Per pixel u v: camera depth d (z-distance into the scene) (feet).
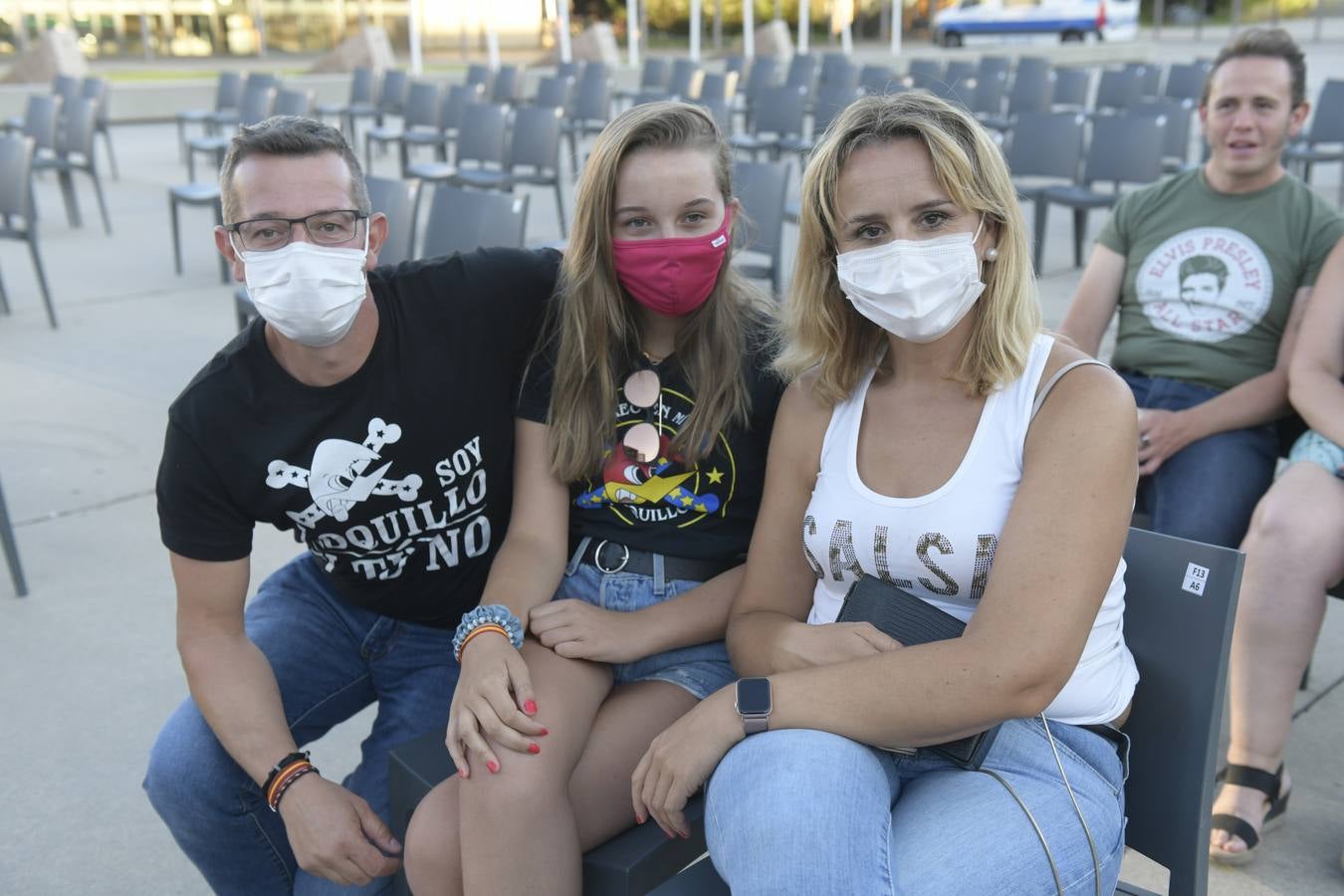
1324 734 8.11
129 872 7.04
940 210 4.74
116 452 14.01
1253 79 8.02
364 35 61.05
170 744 5.68
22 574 10.52
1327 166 34.14
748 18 56.75
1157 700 4.91
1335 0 112.78
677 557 5.78
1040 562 4.40
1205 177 8.65
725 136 5.73
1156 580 4.92
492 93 40.57
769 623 5.17
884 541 4.88
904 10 101.81
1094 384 4.62
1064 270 22.72
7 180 18.93
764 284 19.42
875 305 4.81
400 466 5.65
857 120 4.89
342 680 6.41
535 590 5.58
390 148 41.42
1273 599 6.75
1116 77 34.12
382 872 5.18
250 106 34.09
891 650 4.56
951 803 4.43
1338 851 6.93
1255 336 8.36
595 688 5.27
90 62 78.13
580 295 5.56
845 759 4.29
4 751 8.24
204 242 26.78
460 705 4.90
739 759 4.38
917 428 4.97
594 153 5.49
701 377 5.61
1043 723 4.72
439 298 5.70
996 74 34.19
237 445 5.44
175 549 5.59
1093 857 4.47
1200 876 4.80
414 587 6.13
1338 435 7.20
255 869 5.87
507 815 4.63
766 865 3.97
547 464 5.83
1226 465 7.85
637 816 4.84
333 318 5.16
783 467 5.41
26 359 17.76
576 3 102.73
